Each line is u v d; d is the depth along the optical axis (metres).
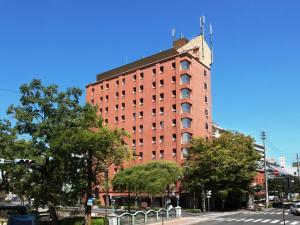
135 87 86.88
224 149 67.25
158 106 81.50
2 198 86.62
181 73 78.81
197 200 72.62
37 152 31.78
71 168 31.89
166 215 43.28
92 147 29.75
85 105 33.38
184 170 68.50
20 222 26.56
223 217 48.06
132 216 36.06
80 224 32.22
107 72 96.50
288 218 45.16
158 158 79.19
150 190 58.19
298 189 86.88
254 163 70.31
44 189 31.86
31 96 32.25
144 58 89.00
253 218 45.69
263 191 96.31
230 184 66.31
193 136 76.31
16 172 32.78
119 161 32.25
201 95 81.69
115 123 89.06
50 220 33.84
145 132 82.62
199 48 87.06
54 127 31.86
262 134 77.19
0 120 35.38
